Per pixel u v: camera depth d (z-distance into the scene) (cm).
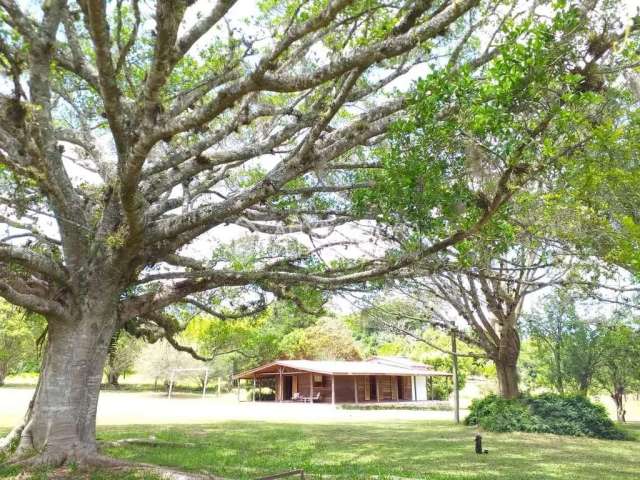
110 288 999
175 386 6009
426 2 682
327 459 1159
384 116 929
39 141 850
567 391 2566
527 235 902
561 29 596
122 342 2053
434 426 2031
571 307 2080
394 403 3962
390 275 1030
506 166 654
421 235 836
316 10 885
